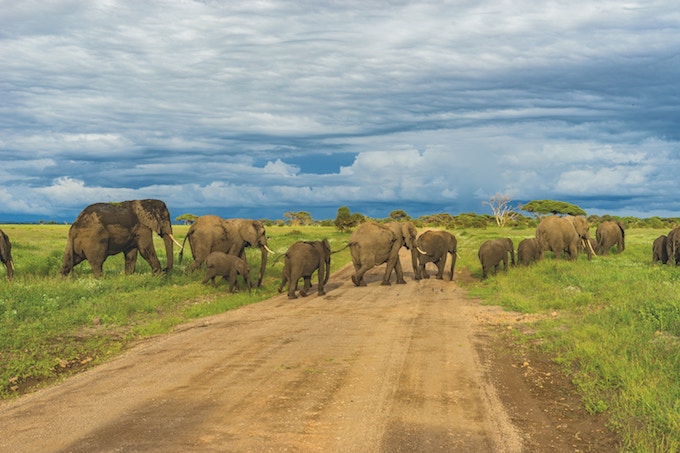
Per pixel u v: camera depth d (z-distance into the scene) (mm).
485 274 22172
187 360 9375
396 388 7660
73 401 7324
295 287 17359
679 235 22531
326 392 7453
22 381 8742
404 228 21906
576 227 26641
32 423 6496
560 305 14383
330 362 9047
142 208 20234
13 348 10328
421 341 10742
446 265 28922
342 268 28328
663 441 5727
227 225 21000
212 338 11195
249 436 5891
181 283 19281
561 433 6254
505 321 12922
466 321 13047
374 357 9406
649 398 6836
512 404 7195
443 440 5883
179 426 6199
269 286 19938
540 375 8586
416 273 22609
